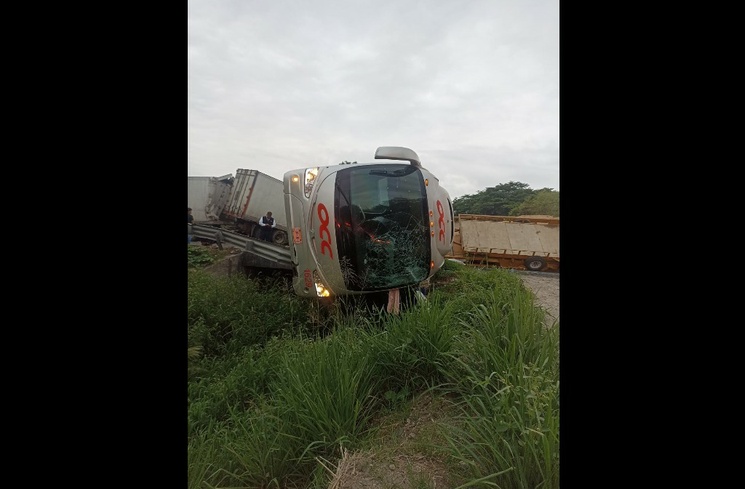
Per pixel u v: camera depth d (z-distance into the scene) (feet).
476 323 9.70
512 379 6.79
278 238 56.59
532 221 46.21
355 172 15.98
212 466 7.13
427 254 16.78
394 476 6.41
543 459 5.24
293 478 7.18
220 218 64.80
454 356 8.80
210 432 8.69
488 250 44.14
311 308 17.15
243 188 58.18
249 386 11.18
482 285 19.89
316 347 9.77
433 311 9.92
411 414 8.19
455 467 6.31
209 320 18.12
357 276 15.38
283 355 11.07
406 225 16.38
